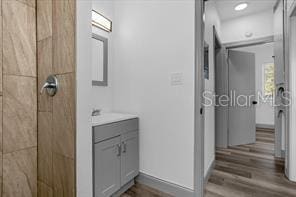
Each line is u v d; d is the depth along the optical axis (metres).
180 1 1.73
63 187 1.05
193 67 1.66
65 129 1.02
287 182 2.02
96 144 1.43
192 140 1.67
